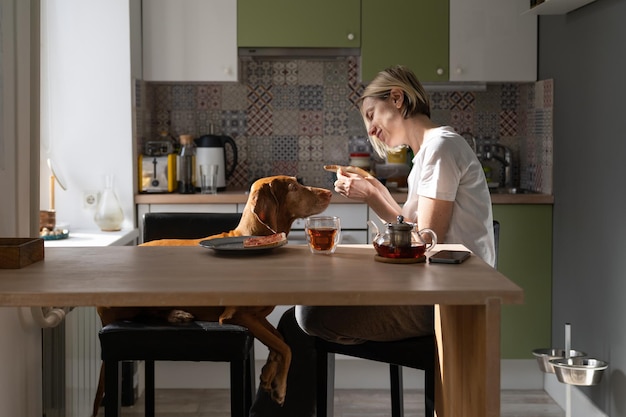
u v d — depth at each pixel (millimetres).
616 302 3717
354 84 5305
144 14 4789
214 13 4797
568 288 4375
